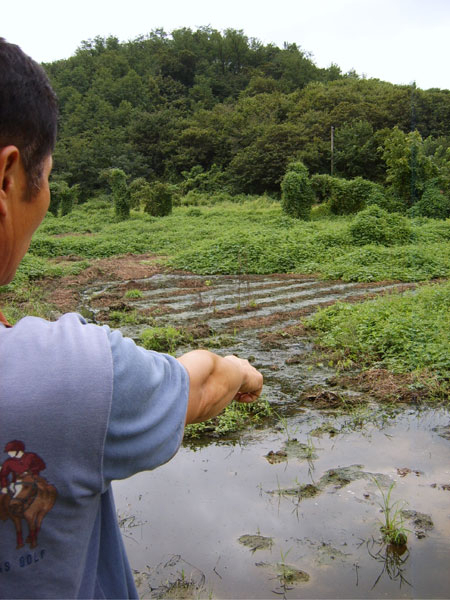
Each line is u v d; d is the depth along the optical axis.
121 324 8.39
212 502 3.38
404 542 2.88
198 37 105.12
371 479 3.58
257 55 102.00
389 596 2.51
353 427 4.43
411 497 3.34
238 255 14.27
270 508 3.30
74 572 0.66
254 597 2.56
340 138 49.94
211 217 31.91
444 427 4.36
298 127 55.91
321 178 31.52
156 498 3.45
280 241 15.87
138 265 15.60
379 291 10.67
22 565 0.64
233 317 8.79
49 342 0.67
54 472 0.63
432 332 6.24
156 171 69.25
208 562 2.82
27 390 0.63
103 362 0.67
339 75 98.12
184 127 70.25
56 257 18.62
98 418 0.64
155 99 88.69
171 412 0.73
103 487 0.68
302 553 2.87
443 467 3.70
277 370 5.98
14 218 0.71
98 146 66.25
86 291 11.95
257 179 54.44
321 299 10.10
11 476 0.62
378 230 15.98
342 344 6.65
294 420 4.62
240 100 79.44
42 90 0.71
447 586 2.24
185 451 4.11
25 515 0.63
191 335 7.32
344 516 3.18
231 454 4.04
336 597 2.52
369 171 48.25
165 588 2.62
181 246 18.97
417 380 5.29
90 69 97.00
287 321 8.35
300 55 98.50
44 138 0.72
